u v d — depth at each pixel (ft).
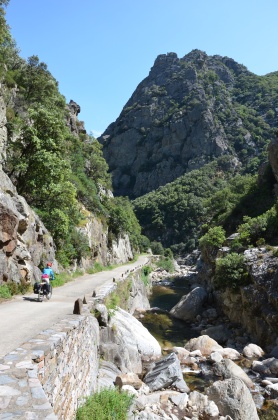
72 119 195.72
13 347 21.88
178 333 76.69
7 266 47.32
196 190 405.39
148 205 413.80
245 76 645.92
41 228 65.67
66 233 82.48
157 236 387.34
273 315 64.54
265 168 198.39
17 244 51.90
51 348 20.34
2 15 110.22
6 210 47.03
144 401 36.04
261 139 491.31
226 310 90.22
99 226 140.05
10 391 14.46
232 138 492.95
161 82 649.61
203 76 601.62
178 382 43.14
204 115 503.20
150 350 54.29
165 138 517.55
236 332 74.90
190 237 367.66
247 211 184.34
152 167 518.37
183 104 549.54
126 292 81.05
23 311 35.86
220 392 38.45
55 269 70.74
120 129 589.32
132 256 224.74
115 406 26.71
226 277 86.48
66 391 23.17
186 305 94.99
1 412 12.62
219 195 236.43
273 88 583.58
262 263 78.64
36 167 71.15
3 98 92.58
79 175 149.59
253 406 37.11
